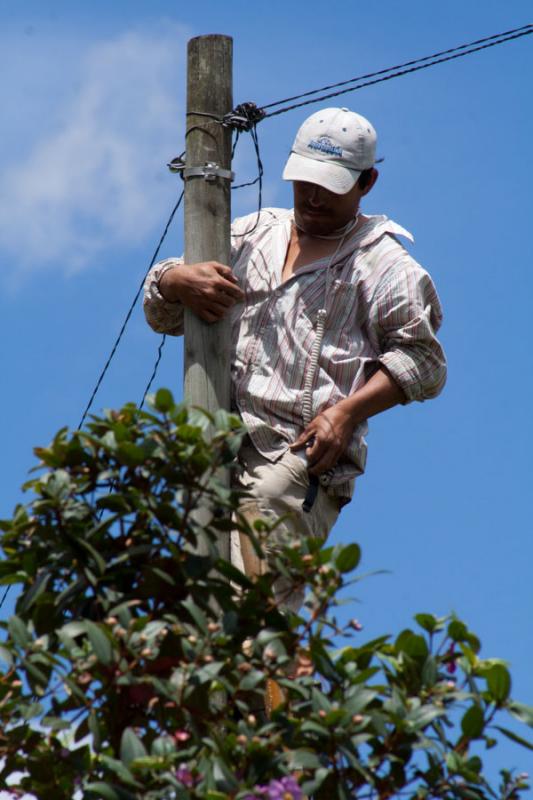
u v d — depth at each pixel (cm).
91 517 820
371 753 774
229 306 1173
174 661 791
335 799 772
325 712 755
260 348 1166
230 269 1183
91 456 826
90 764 791
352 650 807
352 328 1166
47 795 792
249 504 1095
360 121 1202
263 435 1133
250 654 810
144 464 811
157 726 805
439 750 757
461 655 807
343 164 1181
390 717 756
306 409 1136
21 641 772
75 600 811
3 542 823
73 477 823
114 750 794
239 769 750
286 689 817
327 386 1147
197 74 1300
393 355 1145
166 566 816
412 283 1162
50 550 816
